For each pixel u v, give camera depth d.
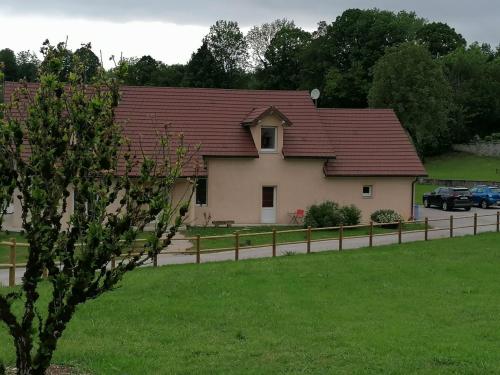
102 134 7.33
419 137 81.81
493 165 89.12
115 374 9.79
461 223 38.56
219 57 118.50
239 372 10.04
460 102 102.38
